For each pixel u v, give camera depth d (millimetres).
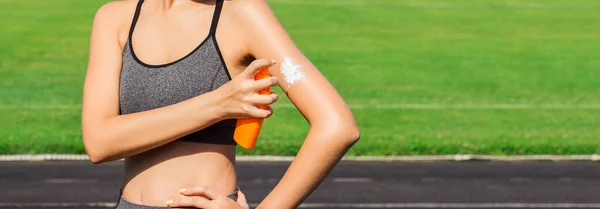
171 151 2537
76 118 14375
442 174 11188
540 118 14898
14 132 13016
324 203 9695
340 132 2340
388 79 18797
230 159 2582
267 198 2383
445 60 21422
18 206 9477
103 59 2639
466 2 31469
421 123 14273
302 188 2363
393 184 10586
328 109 2359
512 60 21562
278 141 12398
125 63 2592
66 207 9484
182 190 2465
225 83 2469
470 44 23953
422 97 16797
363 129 13711
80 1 29641
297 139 12625
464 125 14172
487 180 10938
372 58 21562
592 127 14195
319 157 2344
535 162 11969
